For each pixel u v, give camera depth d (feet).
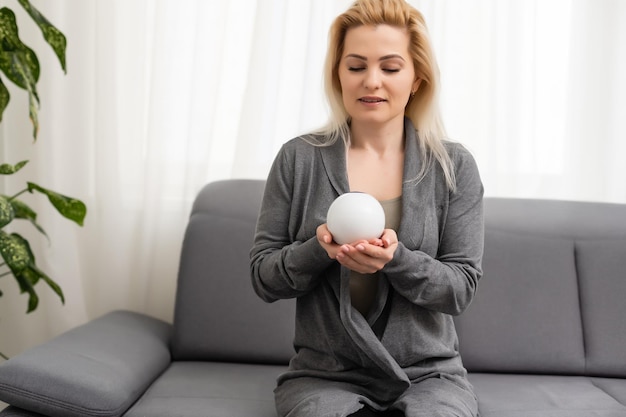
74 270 7.63
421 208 4.74
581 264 6.47
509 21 7.27
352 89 4.65
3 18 6.20
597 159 7.41
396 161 4.95
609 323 6.31
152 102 7.30
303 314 4.89
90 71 7.42
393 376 4.52
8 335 7.71
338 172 4.83
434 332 4.75
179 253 7.54
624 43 7.34
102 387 4.97
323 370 4.79
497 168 7.37
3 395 4.84
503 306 6.34
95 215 7.51
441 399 4.32
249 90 7.23
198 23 7.25
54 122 7.45
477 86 7.32
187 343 6.40
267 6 7.17
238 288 6.48
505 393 5.68
